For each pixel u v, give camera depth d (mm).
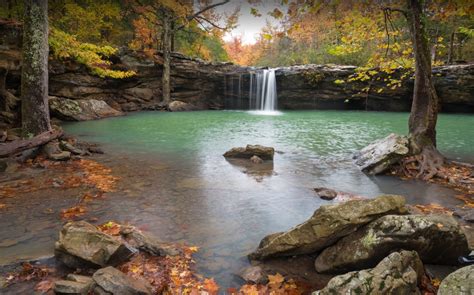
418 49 9375
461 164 8969
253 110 29891
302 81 29031
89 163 9062
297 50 46688
